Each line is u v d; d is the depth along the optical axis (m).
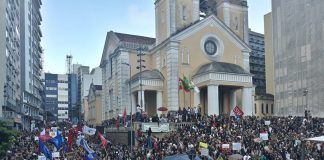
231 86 65.75
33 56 106.62
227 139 38.59
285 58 78.25
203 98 68.56
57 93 186.50
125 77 74.19
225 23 74.06
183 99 67.38
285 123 45.88
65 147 40.59
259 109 84.62
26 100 92.62
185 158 21.55
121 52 74.50
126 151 40.12
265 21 94.44
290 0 76.88
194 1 72.56
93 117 102.38
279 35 80.00
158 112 68.12
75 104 177.88
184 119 54.22
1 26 61.25
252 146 34.84
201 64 69.38
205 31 70.56
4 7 61.69
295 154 31.98
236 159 29.22
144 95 71.50
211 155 32.91
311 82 71.75
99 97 98.25
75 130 44.91
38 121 107.81
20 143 42.81
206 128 45.62
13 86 73.88
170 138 42.50
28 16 97.06
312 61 71.69
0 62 60.56
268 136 38.78
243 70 66.44
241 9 76.38
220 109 69.56
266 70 93.06
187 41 69.00
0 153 33.91
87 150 35.03
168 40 68.00
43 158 31.31
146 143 44.44
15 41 78.50
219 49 71.38
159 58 71.62
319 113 69.81
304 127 43.41
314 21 71.50
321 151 31.28
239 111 49.62
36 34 114.44
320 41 70.25
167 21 70.75
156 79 68.88
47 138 35.16
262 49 118.69
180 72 67.88
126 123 55.12
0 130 35.25
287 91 77.50
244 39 75.81
